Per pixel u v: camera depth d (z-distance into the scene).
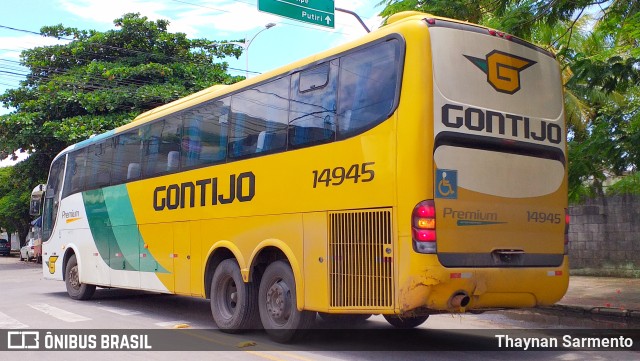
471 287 6.43
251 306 8.55
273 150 8.22
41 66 27.59
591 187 11.32
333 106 7.36
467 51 6.80
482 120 6.74
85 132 24.14
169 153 10.66
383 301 6.48
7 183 37.03
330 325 9.77
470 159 6.60
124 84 26.16
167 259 10.42
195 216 9.74
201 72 27.31
